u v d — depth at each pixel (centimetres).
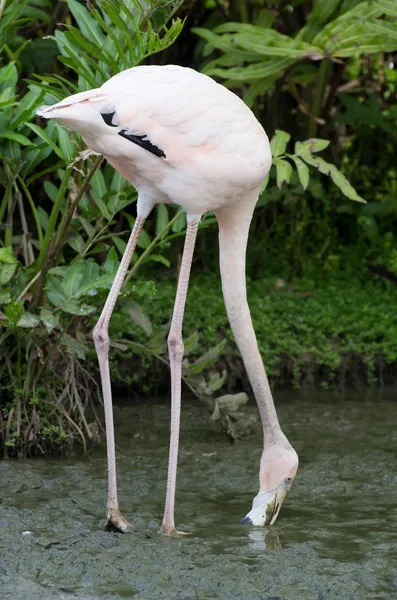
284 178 969
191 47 1698
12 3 1033
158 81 734
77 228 1046
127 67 862
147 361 1282
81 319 1055
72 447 1037
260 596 641
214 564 696
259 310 1420
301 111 1719
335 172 984
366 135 1691
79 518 810
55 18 1482
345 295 1507
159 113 718
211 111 736
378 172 1733
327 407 1232
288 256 1656
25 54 1380
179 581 662
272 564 697
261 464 823
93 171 888
